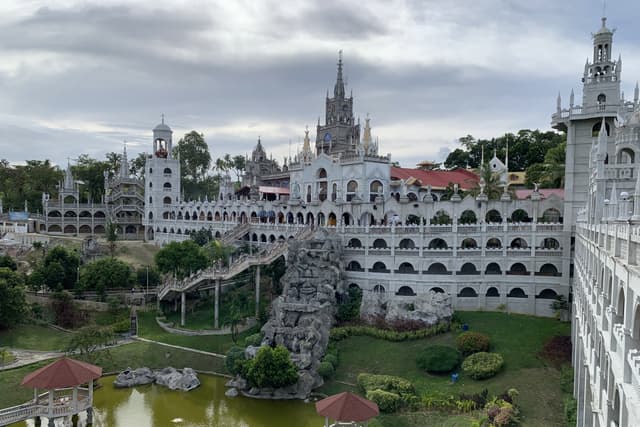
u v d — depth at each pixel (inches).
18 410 1722.4
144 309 3265.3
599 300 1197.1
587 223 1699.1
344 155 4055.1
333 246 3048.7
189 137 6801.2
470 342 2315.5
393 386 2079.2
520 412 1831.9
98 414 2042.3
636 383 713.6
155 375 2448.3
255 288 3304.6
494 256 2871.6
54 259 3368.6
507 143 4781.0
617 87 2630.4
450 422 1818.4
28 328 2805.1
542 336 2416.3
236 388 2300.7
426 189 3944.4
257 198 4758.9
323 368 2293.3
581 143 2704.2
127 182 5851.4
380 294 2896.2
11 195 6082.7
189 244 3248.0
